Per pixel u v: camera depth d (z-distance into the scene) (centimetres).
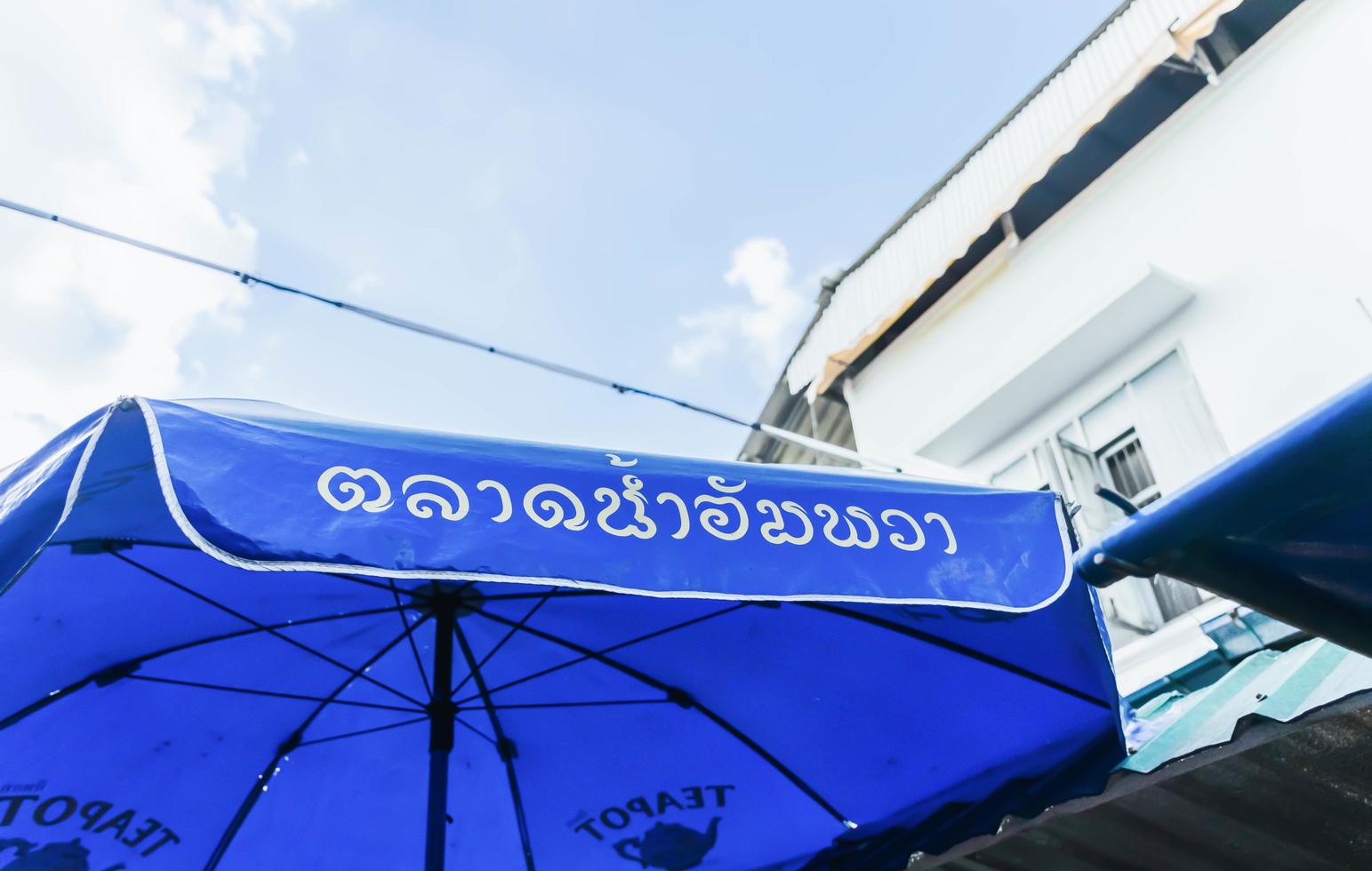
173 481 180
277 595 279
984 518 237
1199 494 147
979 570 227
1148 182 716
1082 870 385
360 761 311
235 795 299
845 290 905
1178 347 650
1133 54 693
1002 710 304
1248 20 678
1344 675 337
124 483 198
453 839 312
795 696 312
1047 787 298
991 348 788
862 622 298
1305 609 157
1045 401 720
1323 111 622
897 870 311
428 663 304
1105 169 756
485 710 314
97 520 220
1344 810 341
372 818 309
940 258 795
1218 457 607
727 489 221
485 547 193
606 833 317
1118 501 160
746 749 318
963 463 761
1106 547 158
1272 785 345
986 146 816
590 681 313
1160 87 713
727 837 317
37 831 271
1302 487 141
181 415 193
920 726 309
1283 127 642
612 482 213
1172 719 378
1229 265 641
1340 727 329
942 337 838
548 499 205
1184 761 338
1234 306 628
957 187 820
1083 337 684
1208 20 639
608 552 201
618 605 297
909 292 814
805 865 318
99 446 196
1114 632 606
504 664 307
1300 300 595
